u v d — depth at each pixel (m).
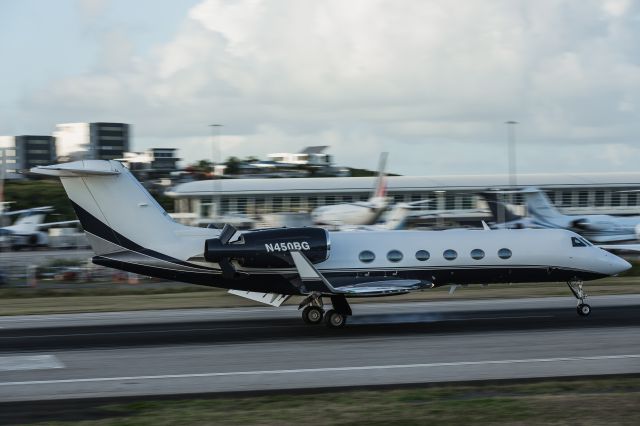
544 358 59.44
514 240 82.81
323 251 77.69
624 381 51.19
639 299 98.94
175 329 78.25
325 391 49.78
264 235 77.81
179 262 79.62
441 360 59.25
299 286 78.75
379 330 75.44
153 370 57.31
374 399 46.88
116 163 80.12
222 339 71.38
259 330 76.62
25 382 53.88
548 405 43.88
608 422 40.28
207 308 96.88
